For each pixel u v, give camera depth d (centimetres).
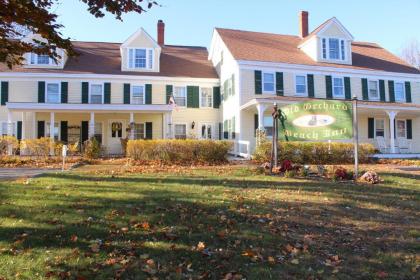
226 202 757
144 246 515
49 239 531
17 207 686
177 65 2848
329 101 1233
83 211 667
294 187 956
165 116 2467
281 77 2428
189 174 1229
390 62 2898
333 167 1394
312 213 710
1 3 689
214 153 1755
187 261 476
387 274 464
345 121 1193
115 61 2750
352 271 469
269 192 882
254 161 1797
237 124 2344
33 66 2512
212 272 450
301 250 527
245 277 441
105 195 798
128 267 452
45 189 853
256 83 2364
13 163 1677
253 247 527
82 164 1703
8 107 2152
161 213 664
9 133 2191
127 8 759
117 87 2588
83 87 2534
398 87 2759
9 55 836
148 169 1420
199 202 750
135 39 2669
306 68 2494
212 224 614
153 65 2677
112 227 587
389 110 2355
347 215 710
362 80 2642
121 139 2450
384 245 562
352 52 2938
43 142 1906
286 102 2108
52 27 771
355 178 1134
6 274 429
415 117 2812
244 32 2886
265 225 623
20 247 502
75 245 514
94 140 2011
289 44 2858
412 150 2755
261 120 2081
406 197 884
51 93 2500
